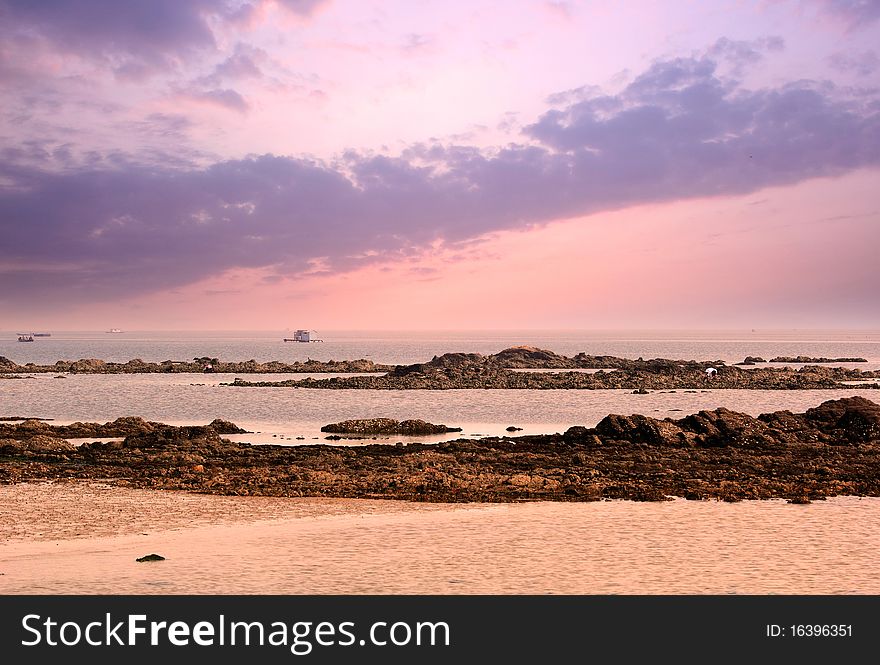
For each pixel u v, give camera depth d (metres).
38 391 124.00
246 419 84.81
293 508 36.91
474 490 41.25
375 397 114.56
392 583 25.06
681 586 24.84
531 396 117.00
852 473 46.66
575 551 28.86
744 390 129.88
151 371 180.88
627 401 109.06
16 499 38.47
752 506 37.84
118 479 43.97
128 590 24.30
